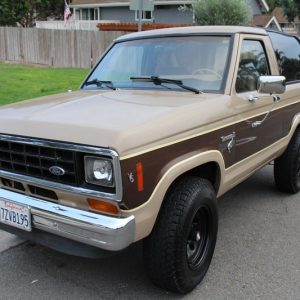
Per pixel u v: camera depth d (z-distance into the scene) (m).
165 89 4.20
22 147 3.26
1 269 3.97
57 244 3.25
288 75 5.56
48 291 3.65
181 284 3.45
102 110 3.41
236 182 4.34
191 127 3.42
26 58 24.53
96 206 3.00
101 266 4.04
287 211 5.40
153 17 33.78
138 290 3.66
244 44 4.45
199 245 3.70
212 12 23.34
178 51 4.43
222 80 4.08
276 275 3.91
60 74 17.47
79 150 2.95
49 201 3.23
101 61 4.95
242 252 4.33
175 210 3.30
